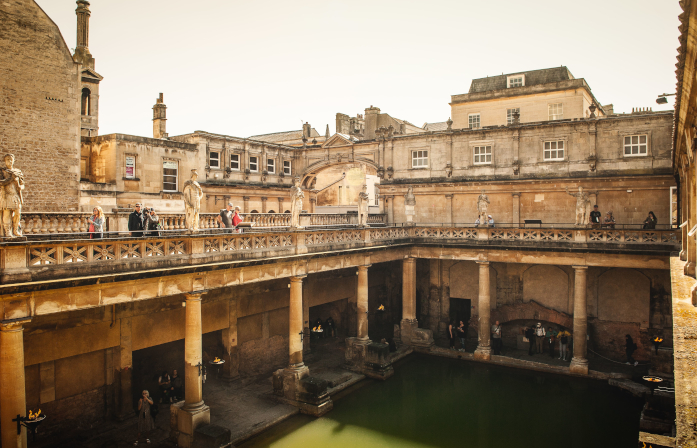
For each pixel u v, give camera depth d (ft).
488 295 102.17
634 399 81.61
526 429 71.15
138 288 54.49
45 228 61.26
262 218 88.02
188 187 60.90
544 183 108.17
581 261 92.58
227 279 64.90
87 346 64.59
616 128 101.71
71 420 63.87
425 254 107.96
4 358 44.65
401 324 110.52
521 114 133.28
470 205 117.91
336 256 85.25
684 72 35.22
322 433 68.59
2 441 44.98
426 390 86.63
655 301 98.99
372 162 133.59
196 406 61.72
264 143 142.20
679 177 91.35
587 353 104.17
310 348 105.40
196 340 61.57
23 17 78.23
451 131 119.03
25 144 78.64
